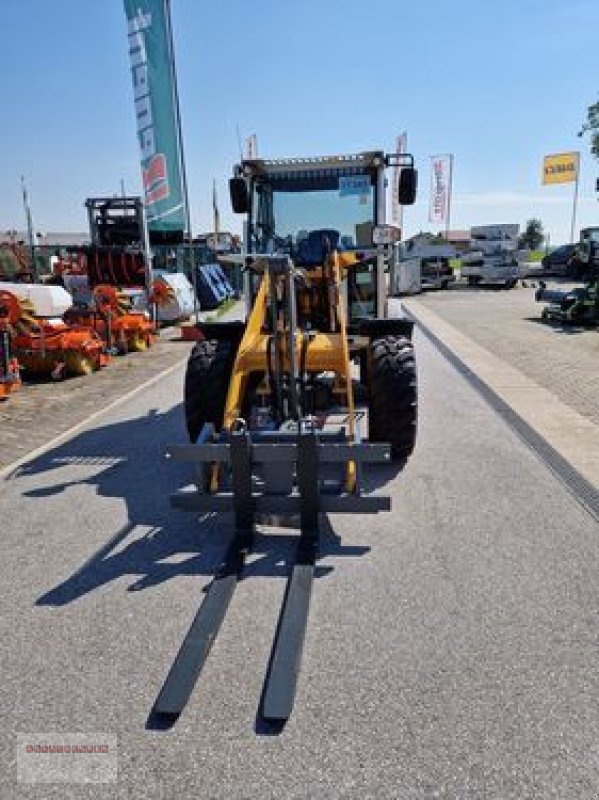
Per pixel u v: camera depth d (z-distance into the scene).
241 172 5.29
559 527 3.48
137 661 2.45
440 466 4.44
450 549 3.26
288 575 3.04
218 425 4.46
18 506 3.95
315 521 3.23
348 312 5.42
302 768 1.93
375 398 4.32
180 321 14.64
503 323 13.12
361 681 2.29
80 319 9.66
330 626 2.62
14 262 13.14
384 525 3.54
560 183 29.19
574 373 7.65
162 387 7.64
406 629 2.59
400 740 2.03
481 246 25.38
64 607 2.82
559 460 4.52
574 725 2.07
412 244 24.64
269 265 3.62
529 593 2.84
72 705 2.22
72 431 5.66
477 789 1.84
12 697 2.27
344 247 5.36
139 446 5.16
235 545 3.22
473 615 2.68
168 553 3.31
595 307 12.09
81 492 4.17
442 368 8.12
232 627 2.64
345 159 5.15
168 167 11.67
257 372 4.14
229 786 1.88
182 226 12.20
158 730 2.11
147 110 11.35
